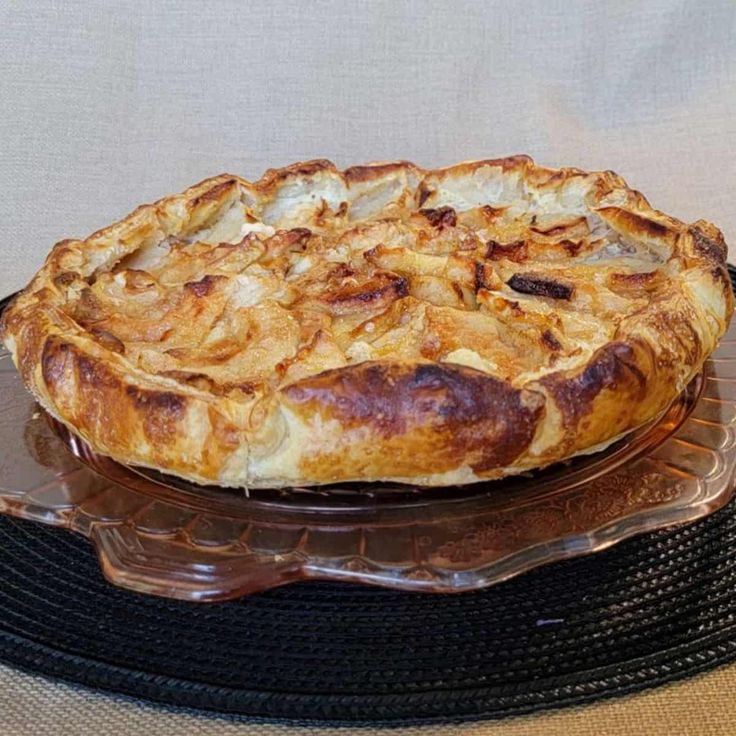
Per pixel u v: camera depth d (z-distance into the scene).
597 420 0.51
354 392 0.49
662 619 0.51
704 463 0.52
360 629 0.51
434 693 0.48
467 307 0.57
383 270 0.59
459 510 0.50
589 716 0.49
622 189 0.64
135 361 0.54
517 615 0.51
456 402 0.49
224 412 0.50
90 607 0.52
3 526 0.56
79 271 0.60
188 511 0.51
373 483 0.52
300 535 0.50
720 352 0.59
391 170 0.67
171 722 0.50
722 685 0.50
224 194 0.65
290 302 0.57
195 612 0.52
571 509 0.50
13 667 0.50
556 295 0.57
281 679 0.49
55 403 0.53
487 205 0.65
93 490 0.52
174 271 0.61
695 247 0.58
